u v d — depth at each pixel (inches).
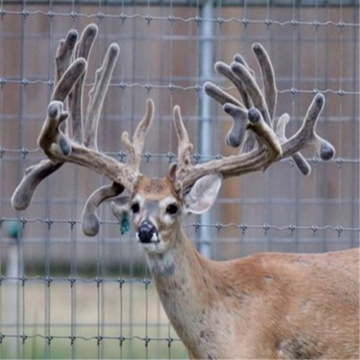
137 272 783.1
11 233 773.9
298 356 592.7
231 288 585.9
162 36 705.0
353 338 594.2
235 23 783.1
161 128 775.7
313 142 583.8
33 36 708.0
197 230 673.6
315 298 593.3
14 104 800.3
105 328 765.9
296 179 791.7
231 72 585.0
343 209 796.6
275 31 784.9
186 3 674.2
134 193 568.7
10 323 740.0
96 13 752.3
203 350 581.0
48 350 658.2
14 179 791.1
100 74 592.1
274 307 587.8
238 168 581.3
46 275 679.7
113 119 737.6
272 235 792.9
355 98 767.7
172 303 575.5
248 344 580.4
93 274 807.1
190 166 577.9
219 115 717.9
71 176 807.7
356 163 736.3
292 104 733.3
